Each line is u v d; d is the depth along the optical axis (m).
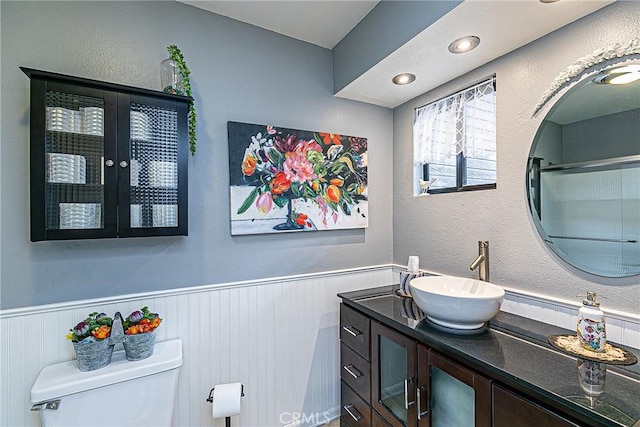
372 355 1.52
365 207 2.11
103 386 1.19
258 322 1.75
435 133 1.92
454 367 1.08
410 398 1.28
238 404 1.41
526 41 1.37
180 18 1.56
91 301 1.36
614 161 1.11
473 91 1.69
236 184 1.67
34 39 1.27
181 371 1.55
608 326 1.12
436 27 1.27
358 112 2.10
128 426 1.24
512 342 1.14
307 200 1.88
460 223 1.73
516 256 1.44
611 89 1.12
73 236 1.18
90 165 1.22
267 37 1.79
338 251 2.03
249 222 1.70
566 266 1.26
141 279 1.46
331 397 1.98
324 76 1.98
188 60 1.57
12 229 1.23
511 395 0.90
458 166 1.79
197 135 1.59
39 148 1.14
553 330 1.24
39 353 1.27
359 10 1.64
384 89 1.91
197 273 1.59
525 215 1.40
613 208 1.11
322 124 1.96
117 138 1.26
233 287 1.68
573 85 1.23
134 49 1.45
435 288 1.63
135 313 1.35
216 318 1.63
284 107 1.84
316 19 1.71
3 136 1.22
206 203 1.61
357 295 1.81
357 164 2.07
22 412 1.23
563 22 1.23
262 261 1.77
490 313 1.19
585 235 1.19
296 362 1.86
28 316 1.25
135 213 1.30
